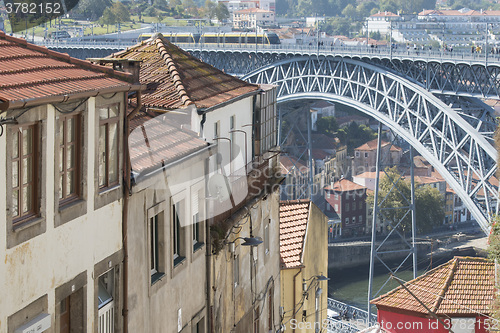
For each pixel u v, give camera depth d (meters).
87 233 25.05
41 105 22.09
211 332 36.59
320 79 165.38
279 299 49.97
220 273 37.66
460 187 123.00
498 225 49.06
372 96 150.12
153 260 30.95
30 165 22.14
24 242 21.70
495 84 124.94
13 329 21.39
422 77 138.50
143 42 43.38
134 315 28.44
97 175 25.52
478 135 119.69
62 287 23.67
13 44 25.52
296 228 57.75
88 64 26.73
